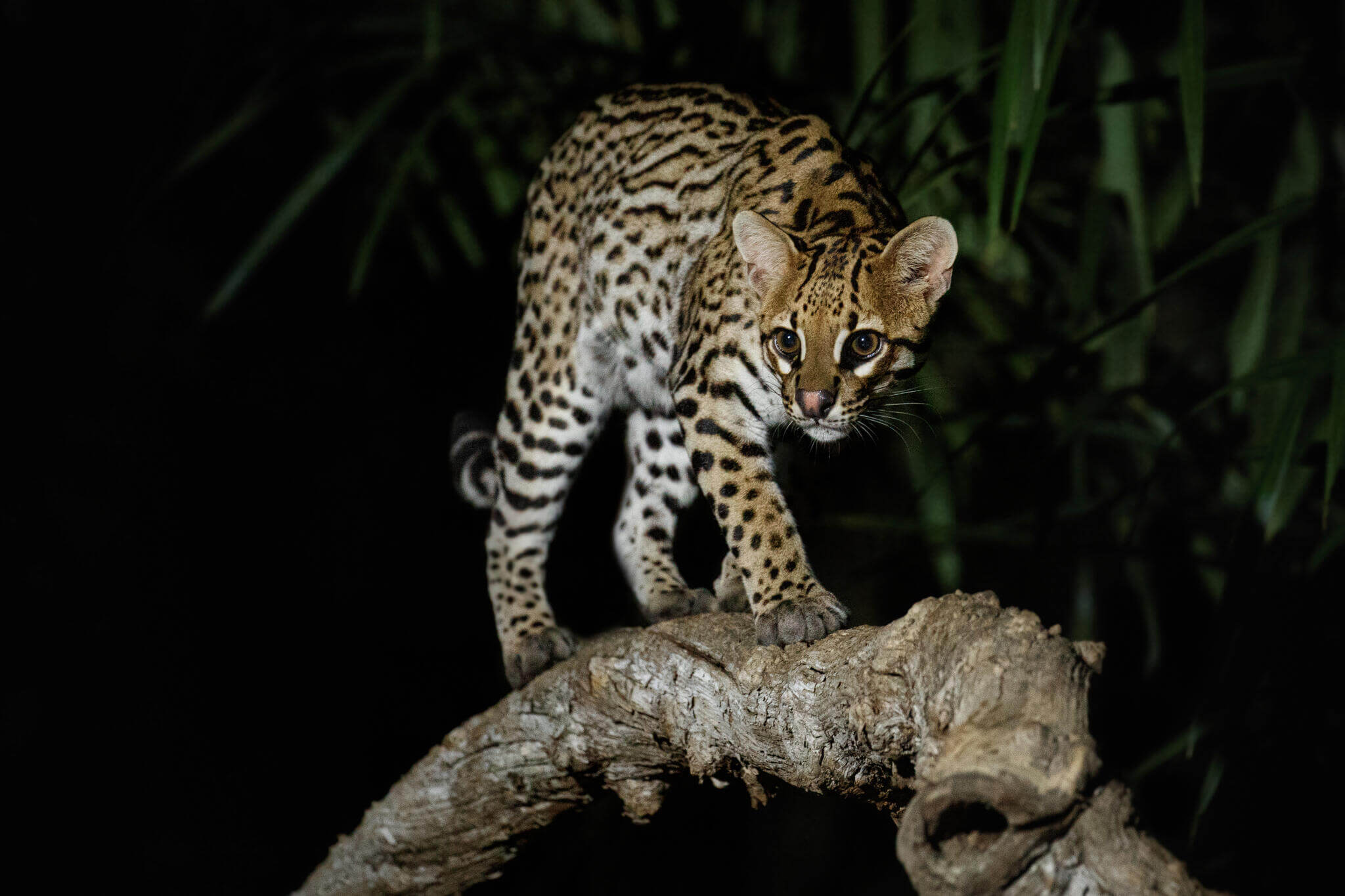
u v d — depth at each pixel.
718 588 7.43
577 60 11.87
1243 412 10.38
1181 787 12.52
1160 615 13.32
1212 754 7.81
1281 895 10.05
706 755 5.85
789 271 6.41
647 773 6.57
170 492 14.97
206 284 14.76
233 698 14.83
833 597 6.08
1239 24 11.58
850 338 6.35
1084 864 3.47
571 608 13.48
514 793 6.90
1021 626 4.01
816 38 10.84
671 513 8.42
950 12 9.56
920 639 4.32
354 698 14.95
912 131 9.36
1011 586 12.12
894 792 5.02
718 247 7.08
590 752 6.54
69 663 14.39
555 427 8.29
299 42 11.98
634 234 7.71
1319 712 9.48
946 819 3.53
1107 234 10.80
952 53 9.45
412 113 12.85
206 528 15.07
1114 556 9.97
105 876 13.98
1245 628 7.65
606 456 13.28
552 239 8.31
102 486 14.74
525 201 12.79
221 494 15.13
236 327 14.95
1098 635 13.29
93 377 14.72
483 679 14.81
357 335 14.93
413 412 15.00
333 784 14.70
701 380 6.73
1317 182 9.44
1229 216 11.84
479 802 7.00
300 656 15.03
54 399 14.57
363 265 10.32
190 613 14.91
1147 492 9.52
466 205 13.54
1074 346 8.70
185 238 14.76
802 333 6.34
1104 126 9.17
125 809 14.24
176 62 14.53
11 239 14.43
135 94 14.73
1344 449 6.93
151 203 12.07
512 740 6.78
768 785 5.79
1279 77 9.62
